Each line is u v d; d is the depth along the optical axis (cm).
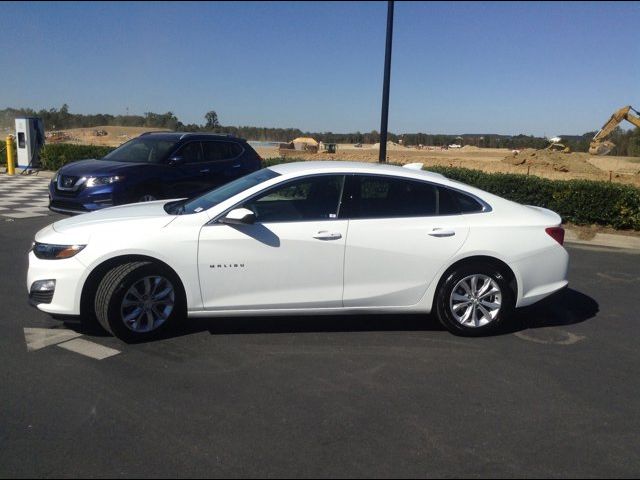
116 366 438
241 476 304
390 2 1141
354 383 421
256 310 492
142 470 307
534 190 1148
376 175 512
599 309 625
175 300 488
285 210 497
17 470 304
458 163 4125
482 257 515
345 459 323
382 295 504
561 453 336
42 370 427
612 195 1065
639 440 354
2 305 573
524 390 418
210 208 493
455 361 469
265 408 379
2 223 1038
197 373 429
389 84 1180
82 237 471
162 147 1030
